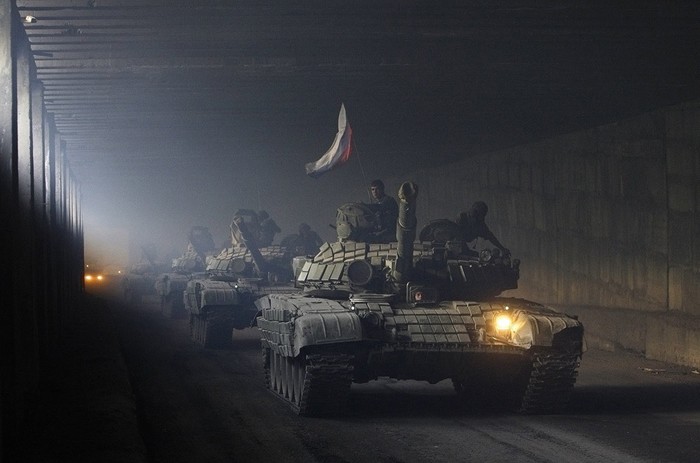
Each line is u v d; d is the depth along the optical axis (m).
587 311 38.62
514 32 27.23
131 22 26.69
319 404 20.59
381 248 24.44
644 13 25.08
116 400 20.16
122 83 34.44
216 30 27.36
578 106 35.75
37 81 27.64
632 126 36.28
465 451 16.91
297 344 20.33
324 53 30.50
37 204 26.95
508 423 20.17
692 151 32.31
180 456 16.56
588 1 24.27
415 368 21.27
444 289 23.58
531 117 39.38
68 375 24.27
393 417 20.98
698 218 32.00
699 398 24.25
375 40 28.20
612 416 21.22
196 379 27.28
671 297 33.88
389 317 21.19
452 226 26.05
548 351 20.91
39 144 27.58
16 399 17.02
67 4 24.02
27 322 21.12
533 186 46.69
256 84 34.59
